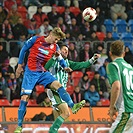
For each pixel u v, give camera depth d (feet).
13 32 189.57
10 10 203.72
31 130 126.11
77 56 182.19
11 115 146.00
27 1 210.18
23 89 92.38
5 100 166.71
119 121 79.46
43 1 213.05
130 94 79.71
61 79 96.99
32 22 197.88
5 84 169.68
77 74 180.96
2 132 124.88
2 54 180.24
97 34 204.95
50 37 93.04
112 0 219.82
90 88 168.86
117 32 214.69
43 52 93.04
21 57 94.02
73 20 199.62
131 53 190.08
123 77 79.71
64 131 127.13
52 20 201.46
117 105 79.97
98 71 183.52
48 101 152.76
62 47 100.01
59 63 96.07
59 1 214.90
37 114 146.41
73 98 166.40
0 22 194.39
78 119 147.84
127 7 222.07
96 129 128.88
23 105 92.12
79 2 216.33
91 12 96.48
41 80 92.68
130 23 217.97
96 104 167.73
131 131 79.36
